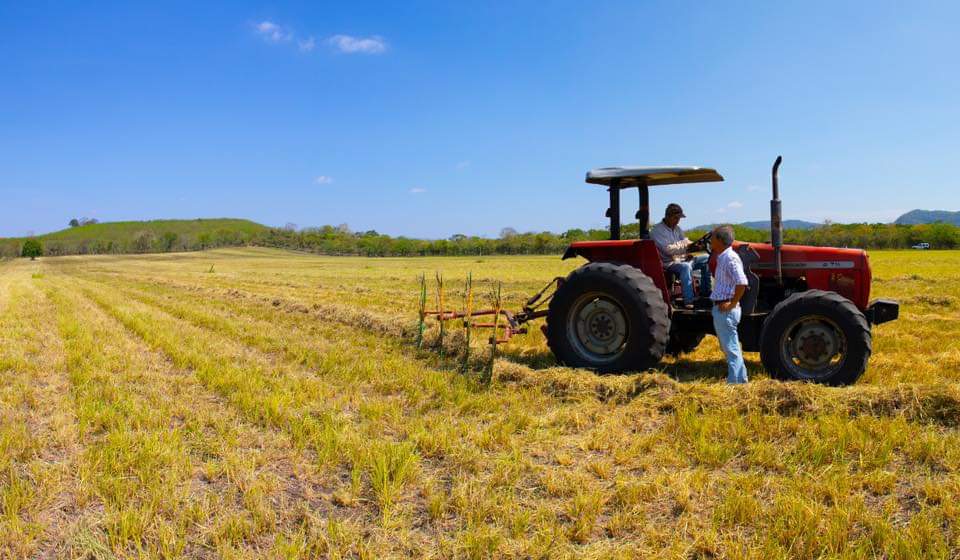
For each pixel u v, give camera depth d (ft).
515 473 12.70
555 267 137.28
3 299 59.62
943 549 9.27
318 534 10.44
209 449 14.32
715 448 13.51
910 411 15.19
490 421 16.67
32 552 10.02
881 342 27.12
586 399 18.30
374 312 37.24
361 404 17.62
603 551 9.79
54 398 19.08
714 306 19.12
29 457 13.89
